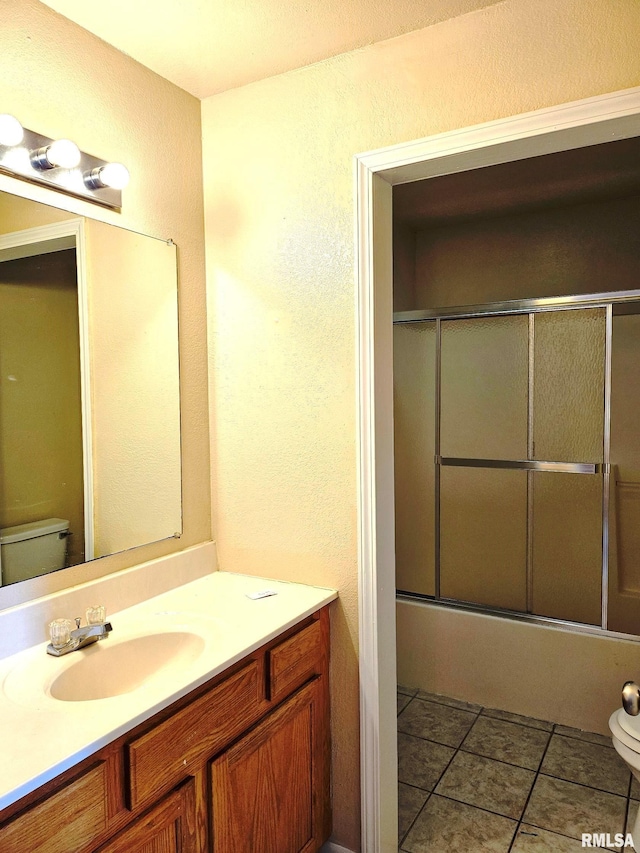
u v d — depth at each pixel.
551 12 1.47
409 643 3.04
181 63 1.79
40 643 1.48
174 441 1.92
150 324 1.83
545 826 2.04
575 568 2.74
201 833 1.35
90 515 1.64
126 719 1.14
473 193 3.28
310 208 1.84
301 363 1.88
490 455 2.94
